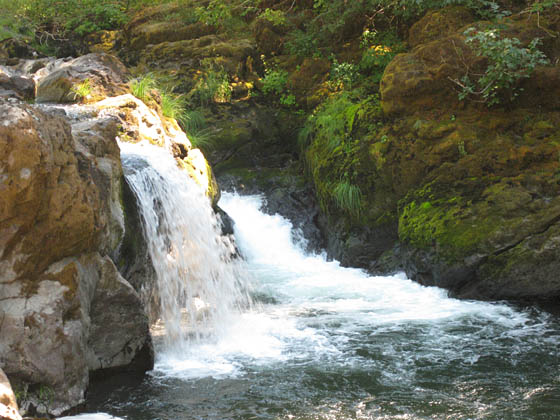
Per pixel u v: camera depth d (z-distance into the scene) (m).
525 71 9.53
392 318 7.79
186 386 5.73
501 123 9.65
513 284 8.27
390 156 10.05
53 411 4.91
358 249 10.28
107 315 5.74
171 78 14.55
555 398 5.43
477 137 9.55
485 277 8.38
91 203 5.36
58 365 4.94
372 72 13.35
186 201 8.22
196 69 14.73
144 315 5.94
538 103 9.77
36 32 18.12
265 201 11.95
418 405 5.32
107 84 10.08
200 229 8.35
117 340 5.86
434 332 7.22
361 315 7.94
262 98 14.30
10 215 4.60
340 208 10.66
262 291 9.15
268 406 5.32
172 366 6.23
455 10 11.41
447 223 8.76
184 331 7.16
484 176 9.17
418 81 10.04
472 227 8.55
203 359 6.43
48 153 4.73
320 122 11.58
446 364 6.25
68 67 10.20
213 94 13.92
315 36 14.44
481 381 5.82
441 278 8.73
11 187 4.51
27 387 4.79
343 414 5.16
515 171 9.03
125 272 6.40
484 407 5.27
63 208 4.95
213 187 10.05
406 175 9.85
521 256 8.16
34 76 12.71
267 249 11.23
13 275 4.76
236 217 11.59
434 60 10.12
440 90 10.02
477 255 8.39
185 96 13.85
